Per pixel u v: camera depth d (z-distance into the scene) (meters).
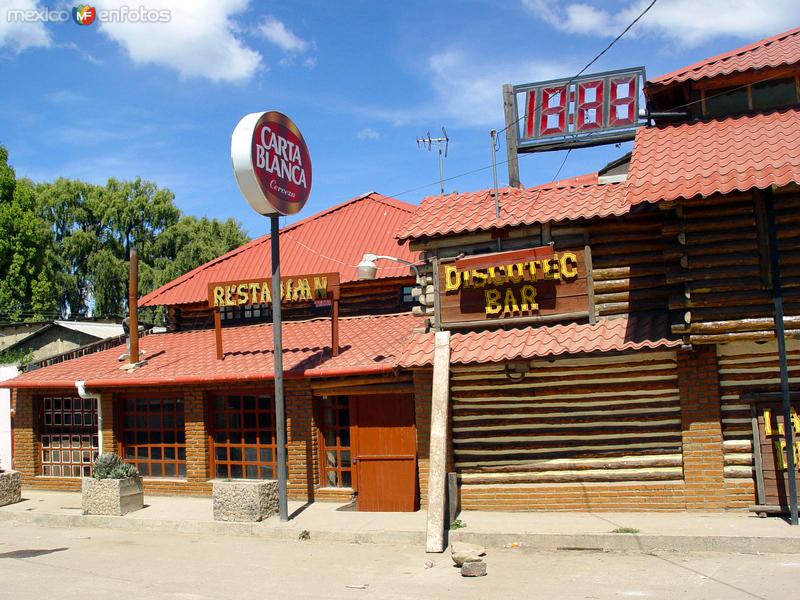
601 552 11.42
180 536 13.94
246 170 14.54
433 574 10.59
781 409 12.44
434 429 13.23
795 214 11.59
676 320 12.41
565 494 13.72
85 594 9.93
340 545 12.79
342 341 17.70
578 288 13.92
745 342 12.63
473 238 14.76
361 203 22.80
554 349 13.09
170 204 48.84
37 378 18.94
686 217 11.98
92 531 14.62
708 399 12.75
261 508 14.18
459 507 14.23
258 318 20.84
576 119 19.95
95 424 19.08
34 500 17.64
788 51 14.16
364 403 15.20
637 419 13.43
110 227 48.34
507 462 14.05
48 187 48.34
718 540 11.05
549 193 15.40
